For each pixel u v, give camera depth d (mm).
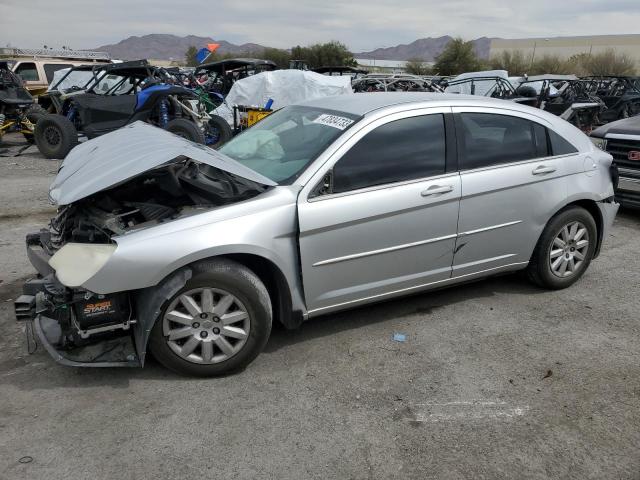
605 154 4816
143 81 13328
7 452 2721
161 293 3109
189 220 3213
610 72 55000
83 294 3051
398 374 3469
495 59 62062
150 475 2600
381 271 3793
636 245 6121
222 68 20078
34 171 10430
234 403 3148
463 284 4668
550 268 4598
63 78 14359
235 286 3252
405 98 4129
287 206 3406
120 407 3090
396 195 3689
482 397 3236
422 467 2678
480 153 4090
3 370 3422
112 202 3570
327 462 2703
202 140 11484
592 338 3955
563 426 2982
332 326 4090
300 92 15711
